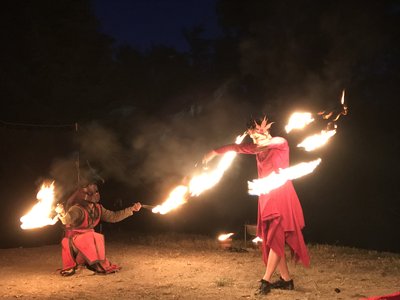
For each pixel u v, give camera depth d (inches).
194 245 422.6
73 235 306.0
